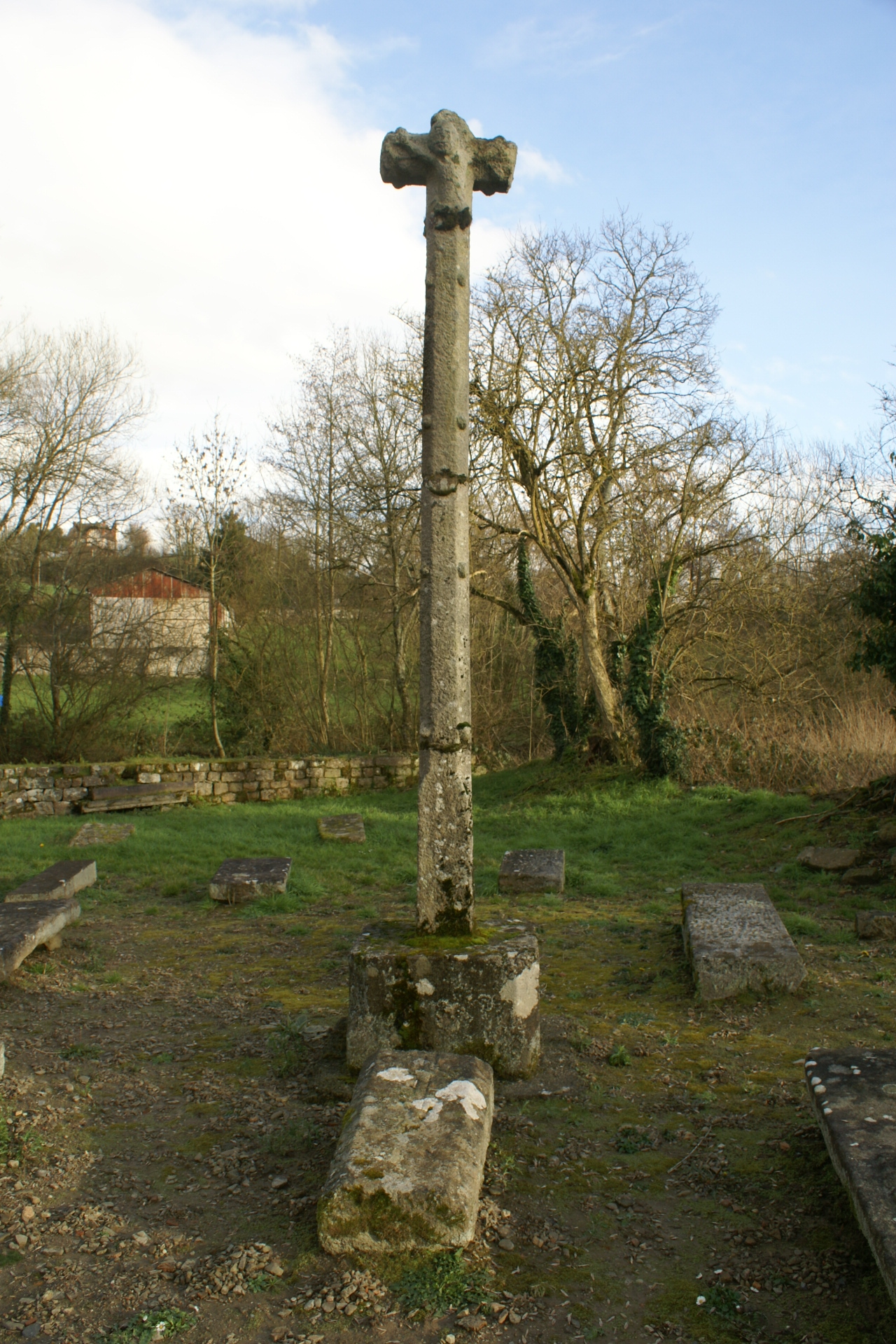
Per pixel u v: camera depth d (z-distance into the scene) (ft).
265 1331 8.08
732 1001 17.37
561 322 47.91
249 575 71.51
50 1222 9.82
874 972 18.62
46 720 62.23
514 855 30.66
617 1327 8.18
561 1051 14.92
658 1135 12.09
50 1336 7.98
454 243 14.56
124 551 67.51
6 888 28.96
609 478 49.08
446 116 14.64
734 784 43.14
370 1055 12.84
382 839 37.93
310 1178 10.80
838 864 27.66
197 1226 9.78
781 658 51.03
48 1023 16.81
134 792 49.11
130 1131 12.22
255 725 69.36
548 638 55.11
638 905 26.48
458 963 13.79
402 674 69.21
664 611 47.44
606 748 50.47
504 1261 9.18
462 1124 10.41
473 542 53.62
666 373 49.19
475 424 49.03
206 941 23.40
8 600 60.13
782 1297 8.57
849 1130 9.87
